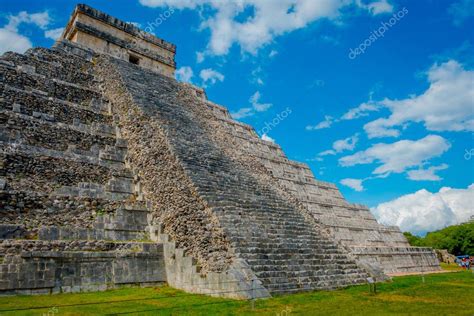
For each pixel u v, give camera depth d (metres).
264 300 10.61
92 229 13.80
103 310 9.32
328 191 30.08
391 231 29.34
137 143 18.42
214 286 11.49
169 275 13.40
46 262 11.57
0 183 13.60
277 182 21.20
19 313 8.88
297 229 16.05
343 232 25.84
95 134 18.70
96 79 23.70
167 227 14.32
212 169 17.52
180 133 19.72
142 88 23.64
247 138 29.67
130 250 13.35
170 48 32.19
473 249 50.03
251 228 14.06
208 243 12.77
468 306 10.04
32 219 13.17
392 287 13.86
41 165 15.45
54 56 22.89
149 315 8.82
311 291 12.45
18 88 18.59
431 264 26.55
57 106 19.06
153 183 16.25
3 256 11.10
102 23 28.19
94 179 16.48
